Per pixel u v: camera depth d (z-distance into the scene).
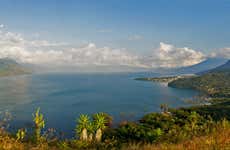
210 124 16.50
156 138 15.62
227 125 15.22
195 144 11.36
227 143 11.33
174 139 13.99
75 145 19.17
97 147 17.97
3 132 17.06
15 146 13.59
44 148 14.88
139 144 13.00
